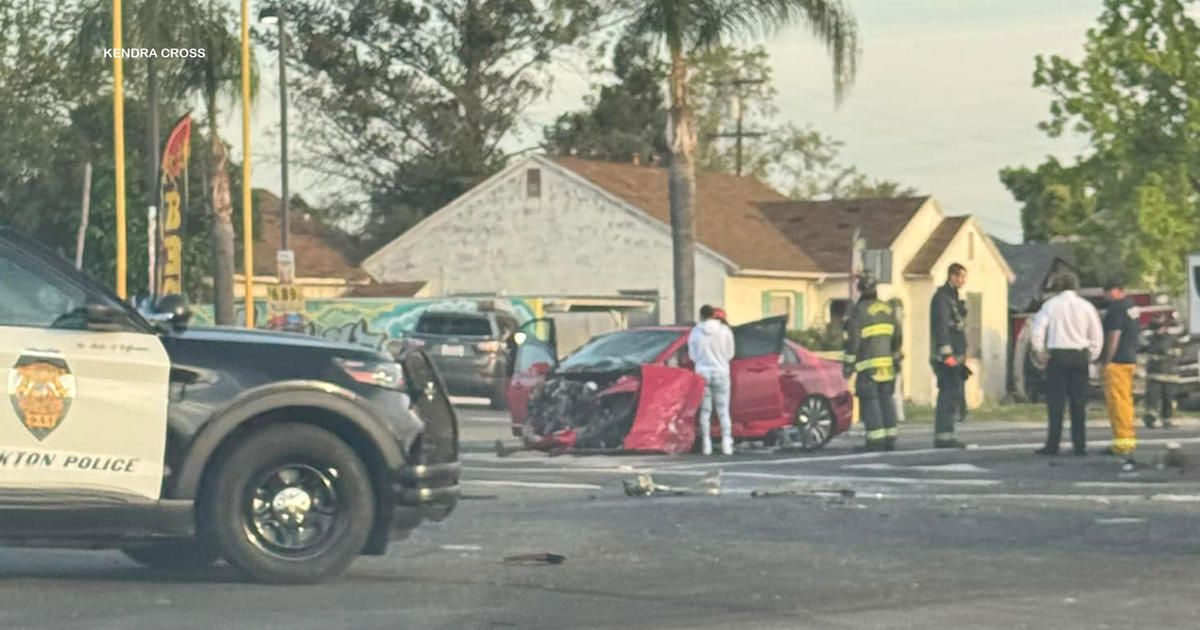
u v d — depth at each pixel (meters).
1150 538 15.49
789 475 22.67
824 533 15.89
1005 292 63.81
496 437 33.41
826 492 19.88
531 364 32.00
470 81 81.44
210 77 46.12
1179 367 46.81
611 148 83.06
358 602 11.84
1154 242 57.19
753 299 57.38
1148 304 57.03
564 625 10.94
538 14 80.31
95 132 58.94
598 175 60.50
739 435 28.31
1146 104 57.78
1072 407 25.69
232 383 12.43
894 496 19.47
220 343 12.55
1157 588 12.52
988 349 62.59
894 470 23.45
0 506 11.91
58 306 12.23
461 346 44.69
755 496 19.52
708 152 102.31
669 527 16.41
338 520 12.69
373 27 80.50
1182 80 56.88
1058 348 25.48
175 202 40.28
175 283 40.31
